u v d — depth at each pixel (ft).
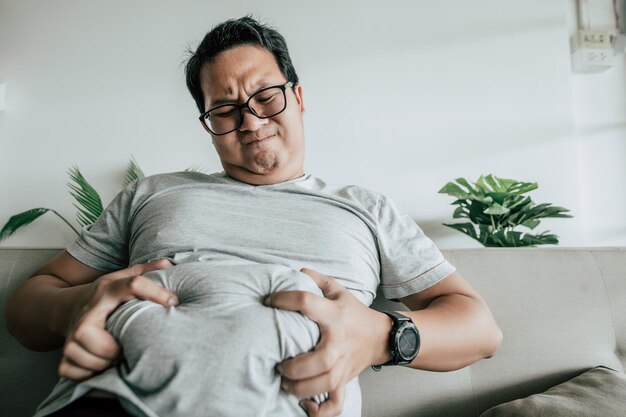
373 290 3.03
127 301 2.05
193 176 3.40
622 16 7.70
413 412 3.25
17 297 2.80
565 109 7.26
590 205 7.32
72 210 7.36
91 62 7.53
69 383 2.06
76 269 3.14
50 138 7.43
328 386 1.88
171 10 7.56
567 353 3.37
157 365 1.76
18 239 7.35
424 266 3.01
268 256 2.73
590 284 3.58
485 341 2.70
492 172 7.16
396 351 2.29
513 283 3.57
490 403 3.29
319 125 7.25
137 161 7.34
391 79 7.35
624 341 3.45
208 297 2.00
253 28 3.32
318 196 3.16
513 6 7.46
